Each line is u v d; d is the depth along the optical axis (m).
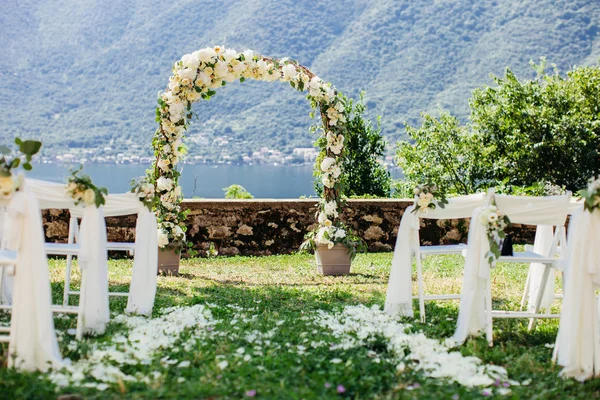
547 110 16.92
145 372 4.02
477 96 18.44
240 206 10.25
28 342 3.99
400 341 4.76
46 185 5.32
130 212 5.88
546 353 4.71
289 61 8.46
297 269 8.81
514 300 6.79
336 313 5.82
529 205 5.16
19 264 4.03
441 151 18.78
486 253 4.93
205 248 10.17
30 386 3.65
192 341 4.67
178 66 8.11
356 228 10.63
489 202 5.07
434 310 6.12
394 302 5.85
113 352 4.29
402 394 3.74
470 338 4.96
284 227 10.40
